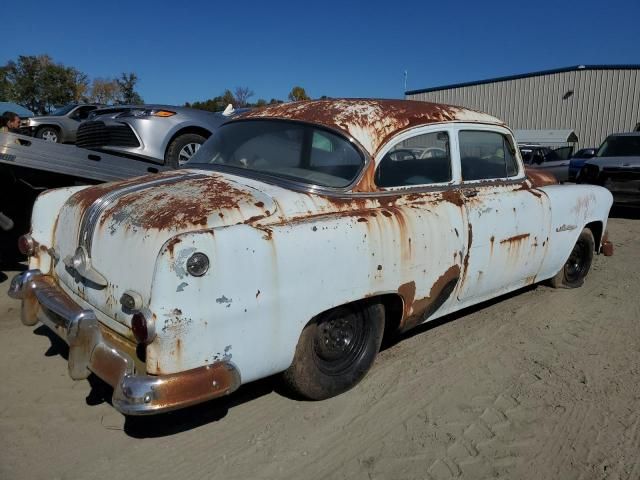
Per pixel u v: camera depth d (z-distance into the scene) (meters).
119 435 2.92
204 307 2.42
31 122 15.04
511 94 30.34
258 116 3.77
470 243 3.72
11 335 4.12
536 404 3.34
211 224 2.62
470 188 3.91
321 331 3.12
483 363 3.86
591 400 3.40
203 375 2.44
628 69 26.86
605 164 10.73
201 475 2.62
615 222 10.38
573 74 28.28
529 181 4.61
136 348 2.59
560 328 4.54
